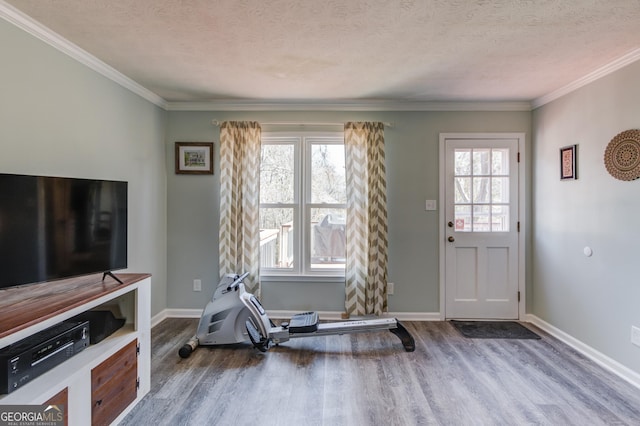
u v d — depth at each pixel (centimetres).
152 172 313
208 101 327
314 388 209
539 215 316
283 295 339
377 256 322
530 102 324
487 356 253
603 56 223
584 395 201
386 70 250
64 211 170
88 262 182
